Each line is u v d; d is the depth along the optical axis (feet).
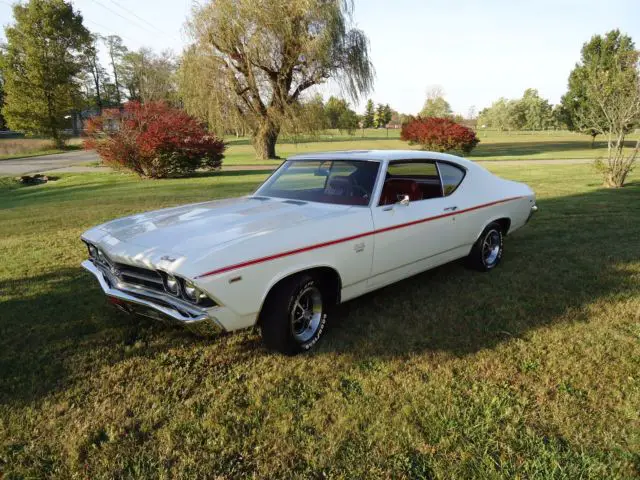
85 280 16.44
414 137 117.91
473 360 10.41
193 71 85.30
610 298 13.97
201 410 8.80
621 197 34.53
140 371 10.19
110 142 64.23
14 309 13.74
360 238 11.48
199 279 8.61
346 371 10.06
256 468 7.23
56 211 33.30
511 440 7.77
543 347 10.97
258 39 83.61
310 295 11.03
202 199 36.96
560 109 153.07
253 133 101.91
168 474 7.13
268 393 9.26
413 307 13.51
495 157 98.43
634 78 39.40
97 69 286.46
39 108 179.93
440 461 7.30
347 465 7.25
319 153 15.25
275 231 10.11
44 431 8.21
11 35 176.76
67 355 10.91
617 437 7.82
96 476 7.12
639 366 10.07
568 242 20.89
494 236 17.11
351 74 96.37
